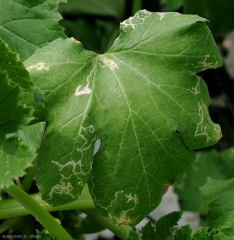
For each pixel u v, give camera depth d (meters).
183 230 0.57
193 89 0.57
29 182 0.70
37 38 0.61
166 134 0.55
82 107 0.54
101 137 0.54
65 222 0.81
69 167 0.54
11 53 0.48
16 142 0.47
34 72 0.54
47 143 0.54
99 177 0.54
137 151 0.55
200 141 0.57
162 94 0.56
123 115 0.55
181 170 0.56
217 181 0.75
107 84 0.56
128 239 0.61
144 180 0.55
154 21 0.58
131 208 0.55
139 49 0.57
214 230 0.56
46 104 0.54
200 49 0.57
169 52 0.57
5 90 0.47
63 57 0.55
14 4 0.61
